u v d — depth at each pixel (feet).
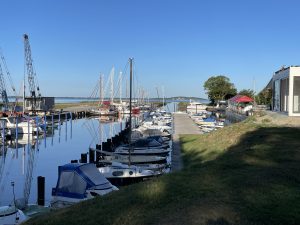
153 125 181.27
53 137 184.14
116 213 32.19
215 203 31.09
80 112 317.01
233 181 38.19
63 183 55.67
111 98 362.12
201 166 51.44
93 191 54.24
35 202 66.03
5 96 267.39
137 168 77.87
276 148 60.44
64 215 35.27
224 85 449.89
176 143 113.29
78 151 136.98
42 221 34.86
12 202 59.77
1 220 45.83
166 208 31.04
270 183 36.86
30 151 137.90
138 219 29.40
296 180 38.01
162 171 77.92
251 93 362.74
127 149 109.70
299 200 31.58
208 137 98.53
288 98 111.96
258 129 86.12
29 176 90.07
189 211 29.66
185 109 415.85
